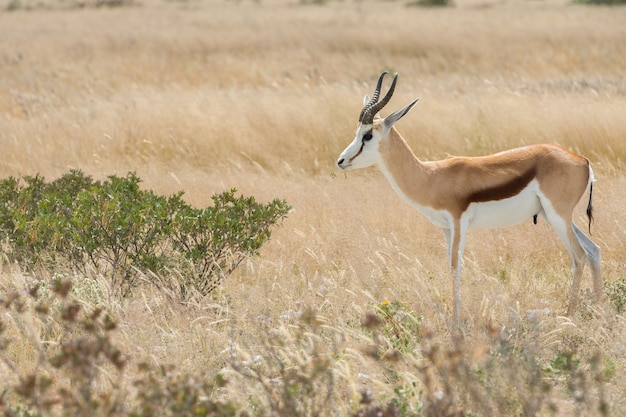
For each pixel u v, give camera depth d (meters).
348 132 45.31
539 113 45.72
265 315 23.98
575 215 32.09
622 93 56.84
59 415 18.17
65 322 21.98
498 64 75.75
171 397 16.22
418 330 23.03
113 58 81.62
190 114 48.00
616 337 22.47
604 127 42.91
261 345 21.80
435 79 66.75
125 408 17.42
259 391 18.80
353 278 26.97
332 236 31.06
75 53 84.56
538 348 21.17
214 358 21.59
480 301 23.88
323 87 54.09
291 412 16.88
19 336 21.59
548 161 24.30
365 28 102.88
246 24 113.62
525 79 65.62
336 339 21.69
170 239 27.45
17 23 122.31
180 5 167.12
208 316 24.00
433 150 43.88
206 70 74.88
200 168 42.72
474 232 31.38
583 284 26.70
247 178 39.22
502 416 17.64
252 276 27.89
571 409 18.75
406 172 24.59
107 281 25.67
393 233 31.16
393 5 154.75
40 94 60.31
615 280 27.42
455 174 24.25
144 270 26.27
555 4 148.75
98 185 31.72
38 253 27.14
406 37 91.50
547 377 20.23
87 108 52.75
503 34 94.12
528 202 24.42
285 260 29.30
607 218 31.97
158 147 45.00
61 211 28.45
